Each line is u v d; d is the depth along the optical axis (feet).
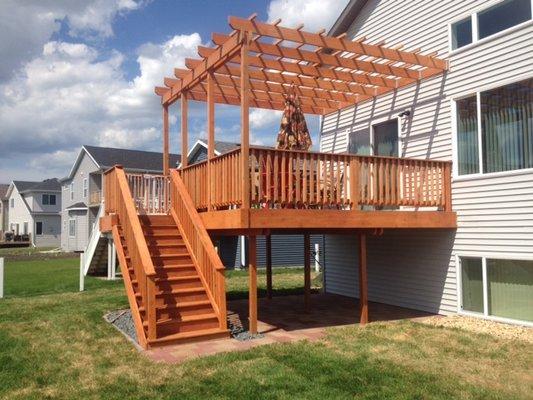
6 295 40.68
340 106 41.29
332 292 42.52
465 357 20.75
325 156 26.61
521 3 26.91
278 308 34.47
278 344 23.00
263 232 25.76
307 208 27.17
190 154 82.89
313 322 29.19
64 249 124.67
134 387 17.21
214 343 23.48
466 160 30.04
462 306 30.40
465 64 30.01
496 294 28.35
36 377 18.47
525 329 25.96
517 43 26.86
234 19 24.02
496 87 27.99
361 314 28.48
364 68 30.30
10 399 16.28
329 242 42.98
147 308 22.74
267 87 34.09
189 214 29.40
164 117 37.73
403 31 34.99
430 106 32.55
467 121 30.04
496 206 27.91
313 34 26.32
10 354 21.68
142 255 24.22
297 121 30.30
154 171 106.52
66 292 42.39
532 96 26.16
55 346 23.03
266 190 24.95
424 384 17.26
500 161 27.89
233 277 56.54
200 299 26.32
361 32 39.34
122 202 30.35
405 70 32.27
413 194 29.30
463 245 30.04
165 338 22.93
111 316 30.50
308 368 19.10
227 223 25.59
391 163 28.68
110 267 53.62
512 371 18.84
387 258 36.52
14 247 142.51
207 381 17.71
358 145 39.65
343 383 17.40
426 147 32.83
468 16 29.91
